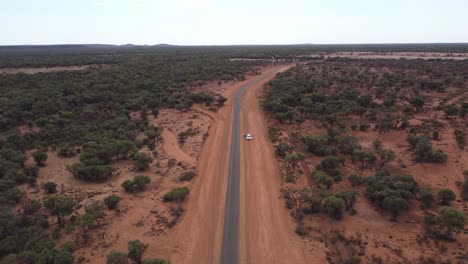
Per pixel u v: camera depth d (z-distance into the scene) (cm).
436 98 9488
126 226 3969
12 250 3394
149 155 6244
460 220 3459
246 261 3406
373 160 5322
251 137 7125
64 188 4978
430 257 3259
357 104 8762
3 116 7744
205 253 3528
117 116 8525
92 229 3894
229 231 3903
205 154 6303
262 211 4306
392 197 4000
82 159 5678
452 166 5131
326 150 5909
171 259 3422
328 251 3475
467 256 3228
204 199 4644
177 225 4019
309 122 7956
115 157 6141
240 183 5100
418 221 3884
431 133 6488
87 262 3325
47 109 8531
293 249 3541
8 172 5122
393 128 7019
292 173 5331
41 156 5766
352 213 4112
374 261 3256
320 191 4584
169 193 4569
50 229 3891
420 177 4891
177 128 7900
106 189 4928
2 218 3772
